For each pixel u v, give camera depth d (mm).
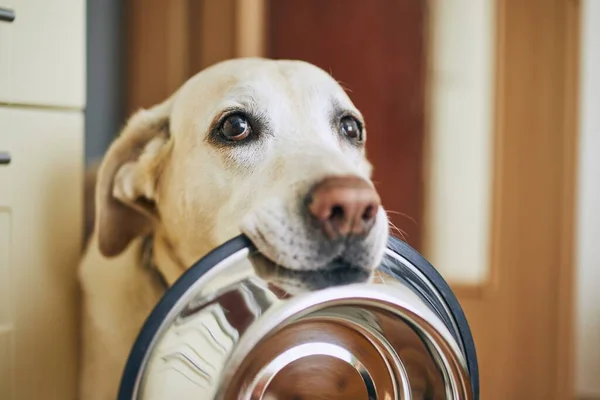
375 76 1606
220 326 613
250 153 782
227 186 785
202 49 1240
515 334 1665
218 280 641
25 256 843
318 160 721
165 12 1120
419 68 1615
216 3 1246
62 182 874
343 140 860
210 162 802
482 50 1616
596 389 1792
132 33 1091
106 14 1062
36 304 859
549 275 1650
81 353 908
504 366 1672
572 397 1676
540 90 1610
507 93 1616
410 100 1622
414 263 755
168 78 1136
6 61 793
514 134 1623
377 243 703
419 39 1606
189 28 1203
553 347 1665
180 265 877
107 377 920
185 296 628
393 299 658
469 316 1671
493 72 1614
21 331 849
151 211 902
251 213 713
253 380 681
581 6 1606
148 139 879
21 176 827
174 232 865
